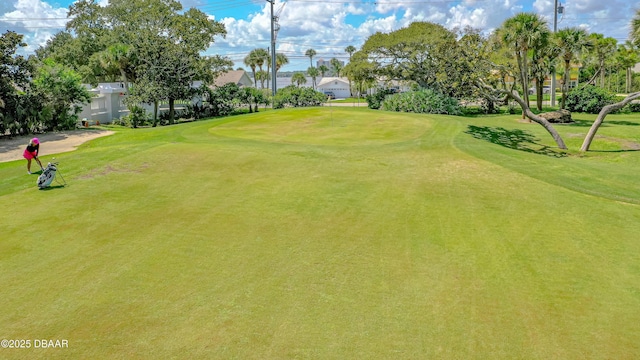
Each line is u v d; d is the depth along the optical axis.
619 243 6.50
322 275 5.40
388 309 4.61
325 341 4.04
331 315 4.48
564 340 4.08
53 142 21.95
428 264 5.73
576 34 30.50
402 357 3.81
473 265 5.71
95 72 44.09
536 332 4.21
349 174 10.68
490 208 8.12
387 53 42.88
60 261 5.77
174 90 33.69
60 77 27.14
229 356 3.81
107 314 4.48
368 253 6.08
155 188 9.36
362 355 3.83
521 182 10.00
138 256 5.93
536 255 6.04
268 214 7.73
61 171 10.69
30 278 5.29
